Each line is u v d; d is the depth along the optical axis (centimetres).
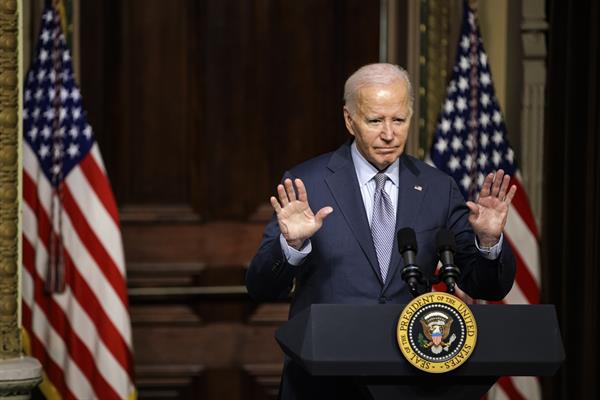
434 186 1132
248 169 2027
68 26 1872
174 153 2014
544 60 1919
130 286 1988
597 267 1834
